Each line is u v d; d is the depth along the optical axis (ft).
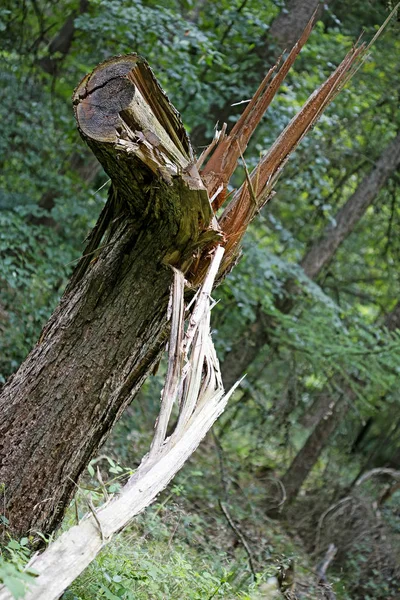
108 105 10.33
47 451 10.80
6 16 29.25
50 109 28.40
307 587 22.56
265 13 29.35
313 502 35.37
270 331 34.81
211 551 20.39
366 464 42.60
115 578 11.19
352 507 31.89
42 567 7.91
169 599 12.59
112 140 10.04
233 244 11.78
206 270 11.29
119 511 8.71
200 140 30.45
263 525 29.43
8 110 27.25
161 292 10.91
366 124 39.09
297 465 38.86
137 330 10.91
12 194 26.63
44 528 10.94
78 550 8.20
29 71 29.14
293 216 42.42
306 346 33.53
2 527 10.59
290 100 29.07
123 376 11.02
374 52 34.17
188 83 26.05
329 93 12.22
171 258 10.85
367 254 47.29
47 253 25.29
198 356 10.30
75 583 11.07
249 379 40.34
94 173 30.99
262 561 22.31
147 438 30.19
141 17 24.99
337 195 42.11
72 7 31.07
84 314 10.97
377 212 43.86
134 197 10.68
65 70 30.86
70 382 10.85
